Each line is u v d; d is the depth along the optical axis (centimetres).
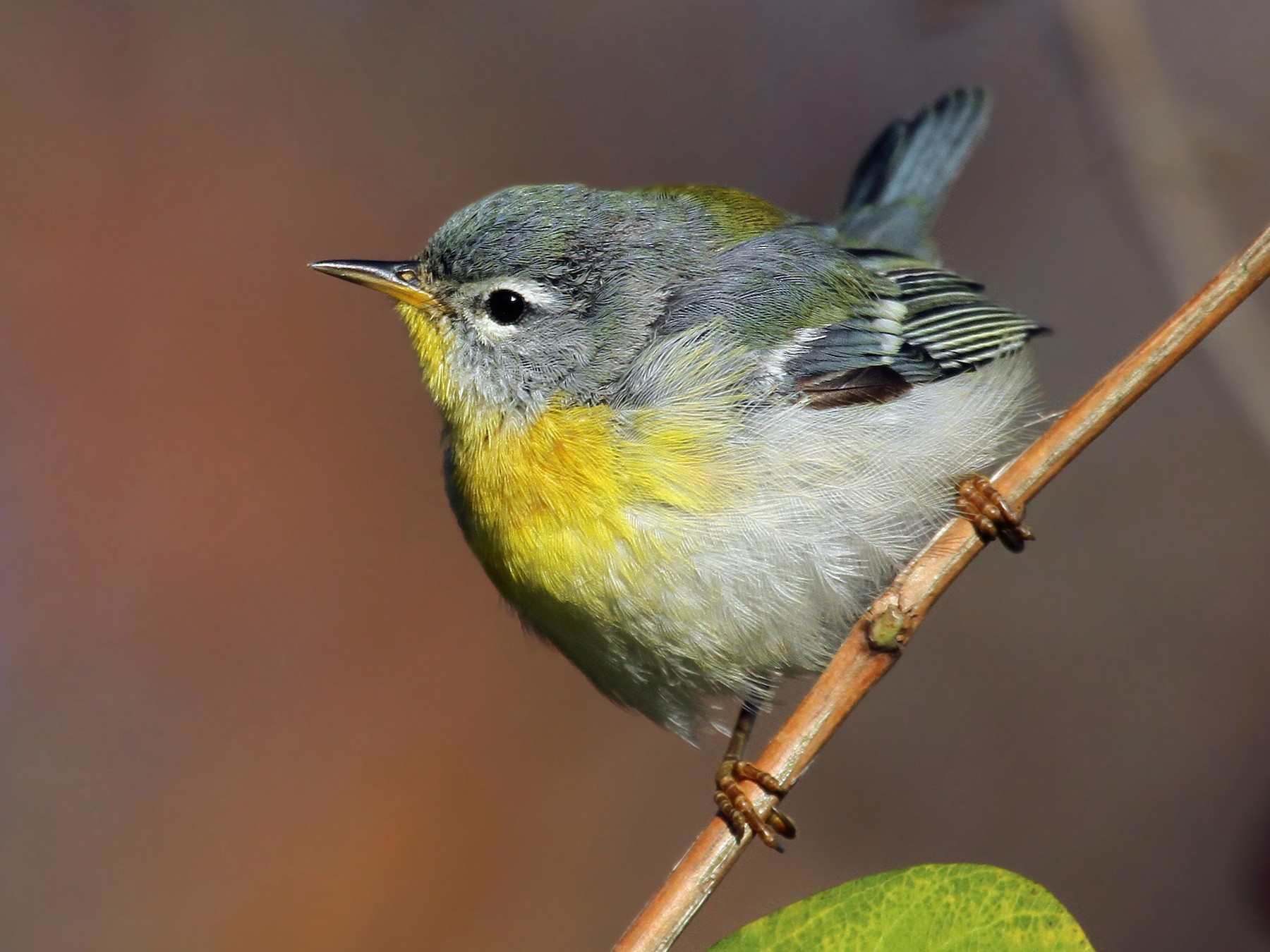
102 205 1392
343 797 1234
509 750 1270
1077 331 1345
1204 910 1144
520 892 1216
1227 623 1278
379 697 1276
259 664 1274
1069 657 1289
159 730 1236
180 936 1166
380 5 1545
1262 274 579
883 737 1277
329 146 1466
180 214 1412
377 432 1368
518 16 1571
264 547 1306
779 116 1498
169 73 1472
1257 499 1316
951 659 1305
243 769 1233
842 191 1463
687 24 1559
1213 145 1037
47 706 1226
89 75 1447
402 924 1190
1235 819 1173
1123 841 1189
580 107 1509
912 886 475
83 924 1159
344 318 1407
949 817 1229
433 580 1324
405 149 1477
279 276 1398
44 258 1364
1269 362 913
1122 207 1038
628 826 1230
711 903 1210
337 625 1289
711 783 1273
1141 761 1227
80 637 1253
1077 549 1333
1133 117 1032
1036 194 1409
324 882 1199
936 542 607
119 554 1280
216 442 1334
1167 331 601
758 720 788
